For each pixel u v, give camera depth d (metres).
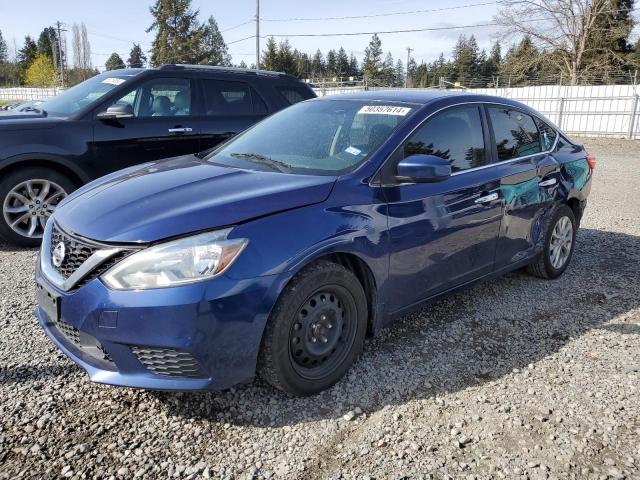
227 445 2.62
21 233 5.58
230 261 2.58
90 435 2.65
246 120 6.76
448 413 2.91
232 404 2.94
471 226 3.78
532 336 3.85
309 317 2.90
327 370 3.04
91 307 2.57
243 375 2.70
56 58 77.75
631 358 3.55
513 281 4.96
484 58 80.75
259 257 2.65
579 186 5.04
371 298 3.27
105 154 5.86
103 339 2.57
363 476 2.44
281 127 4.06
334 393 3.07
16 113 6.08
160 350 2.56
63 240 2.85
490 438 2.71
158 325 2.50
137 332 2.52
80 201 3.16
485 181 3.90
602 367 3.42
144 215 2.73
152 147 6.13
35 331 3.69
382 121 3.63
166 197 2.93
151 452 2.55
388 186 3.28
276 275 2.68
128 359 2.59
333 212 2.96
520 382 3.23
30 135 5.45
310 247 2.80
